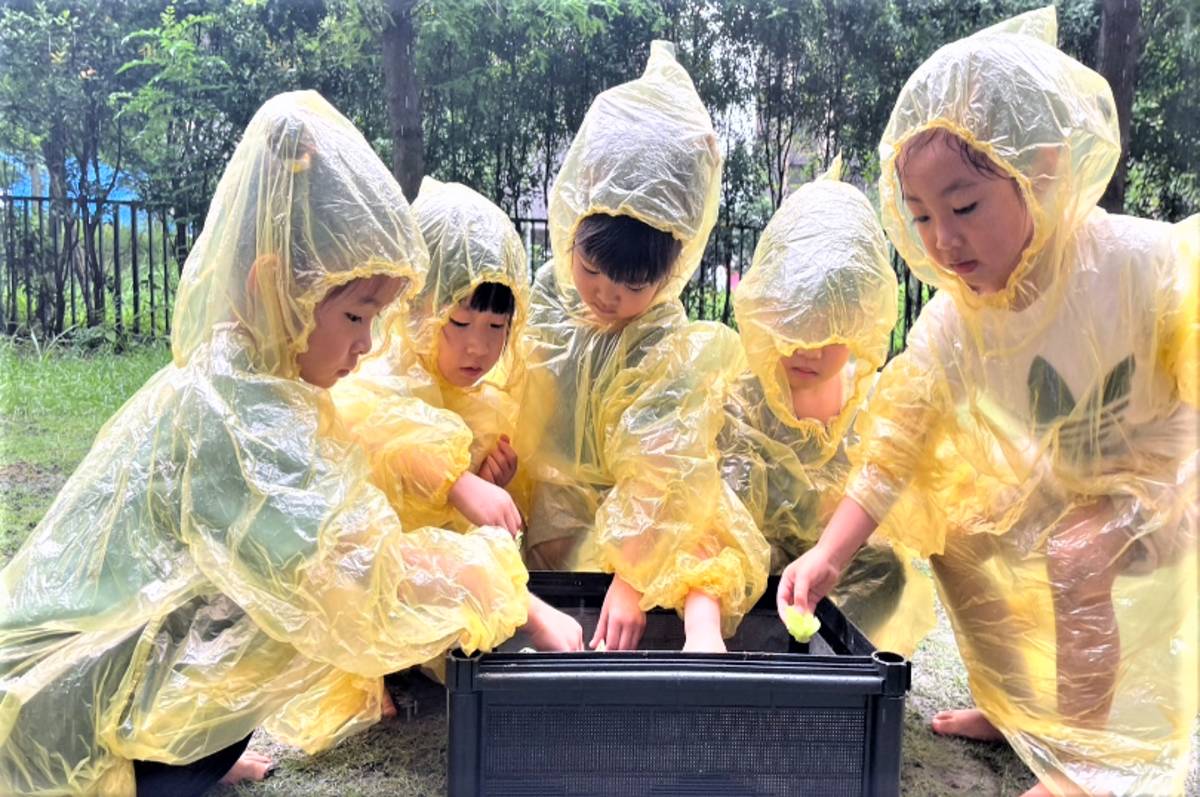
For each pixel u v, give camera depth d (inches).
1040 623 52.4
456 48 83.6
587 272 55.9
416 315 57.7
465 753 42.5
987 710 54.6
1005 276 47.6
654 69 58.8
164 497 44.3
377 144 84.7
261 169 44.9
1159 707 47.0
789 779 43.6
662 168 54.6
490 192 88.1
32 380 81.2
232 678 44.0
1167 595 46.9
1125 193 68.0
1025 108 44.3
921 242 50.2
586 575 59.6
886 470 54.2
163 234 86.4
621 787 43.3
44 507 68.8
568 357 60.9
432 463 53.5
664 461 54.2
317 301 45.3
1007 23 50.3
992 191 45.1
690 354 57.3
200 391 44.3
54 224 87.5
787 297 54.8
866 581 61.9
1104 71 67.5
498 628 47.1
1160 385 47.3
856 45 85.3
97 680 43.1
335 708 54.6
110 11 83.8
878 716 43.3
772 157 89.5
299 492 43.1
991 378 50.7
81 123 85.4
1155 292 45.9
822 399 59.4
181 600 44.4
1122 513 47.9
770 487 60.3
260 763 51.9
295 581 42.3
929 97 45.8
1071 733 49.0
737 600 53.3
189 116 83.1
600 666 43.0
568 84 86.0
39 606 44.4
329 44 83.4
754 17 86.1
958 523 55.9
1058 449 49.4
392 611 44.5
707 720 43.3
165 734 43.1
